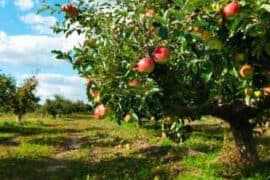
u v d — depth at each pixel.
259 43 1.63
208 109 3.34
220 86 2.08
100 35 2.29
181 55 1.89
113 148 6.77
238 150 4.20
